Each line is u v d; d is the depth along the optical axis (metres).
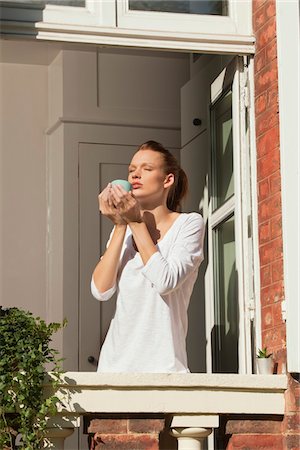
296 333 4.71
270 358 4.87
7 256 7.26
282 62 4.94
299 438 4.68
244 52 5.27
